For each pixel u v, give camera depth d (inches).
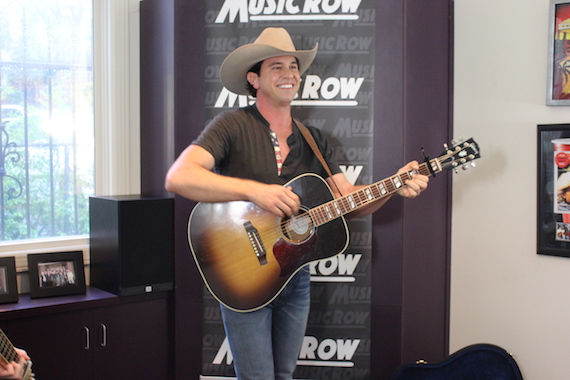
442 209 113.3
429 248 112.2
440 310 115.0
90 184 124.1
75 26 120.5
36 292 107.0
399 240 107.3
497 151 108.2
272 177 85.7
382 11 105.7
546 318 102.3
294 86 87.7
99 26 122.2
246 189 79.2
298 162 88.8
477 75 110.8
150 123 120.5
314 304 108.2
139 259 109.3
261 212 83.9
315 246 86.1
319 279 107.9
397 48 105.9
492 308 109.9
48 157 119.0
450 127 113.6
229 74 90.4
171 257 112.7
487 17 108.9
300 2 106.4
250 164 85.1
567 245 98.5
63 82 120.0
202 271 84.4
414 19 107.5
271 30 88.7
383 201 93.0
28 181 117.0
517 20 104.5
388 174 107.3
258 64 87.9
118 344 109.6
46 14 117.4
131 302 110.3
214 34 108.7
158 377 114.2
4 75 113.7
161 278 111.7
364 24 106.0
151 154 120.8
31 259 109.2
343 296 108.0
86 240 121.3
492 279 109.7
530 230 104.0
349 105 107.0
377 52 106.1
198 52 109.7
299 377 109.1
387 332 108.3
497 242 108.8
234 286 84.0
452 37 113.4
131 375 111.3
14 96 114.8
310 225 85.6
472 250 112.5
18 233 116.3
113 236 109.1
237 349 86.0
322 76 106.9
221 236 83.7
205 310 111.0
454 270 115.4
